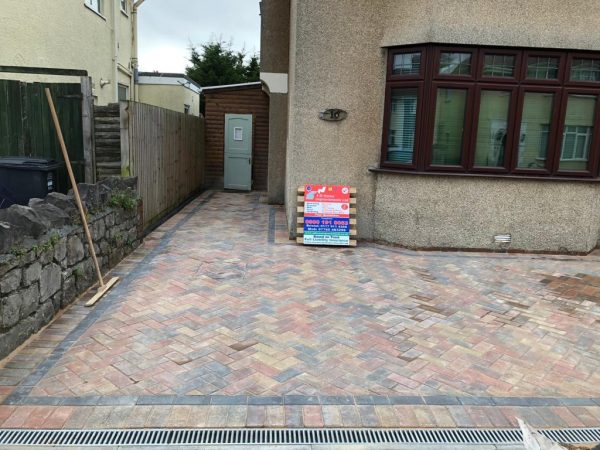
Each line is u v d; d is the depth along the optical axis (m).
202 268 6.08
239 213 9.87
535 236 7.30
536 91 6.96
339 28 7.15
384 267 6.41
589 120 7.13
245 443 2.86
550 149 7.11
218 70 26.83
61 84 6.65
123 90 14.01
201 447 2.81
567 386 3.63
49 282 4.31
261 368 3.69
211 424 3.01
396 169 7.31
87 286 5.17
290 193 7.70
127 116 6.84
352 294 5.36
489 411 3.27
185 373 3.58
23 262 3.84
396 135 7.34
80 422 2.98
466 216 7.21
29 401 3.17
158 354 3.85
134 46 14.55
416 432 3.03
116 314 4.60
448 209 7.19
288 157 8.37
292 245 7.36
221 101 13.16
